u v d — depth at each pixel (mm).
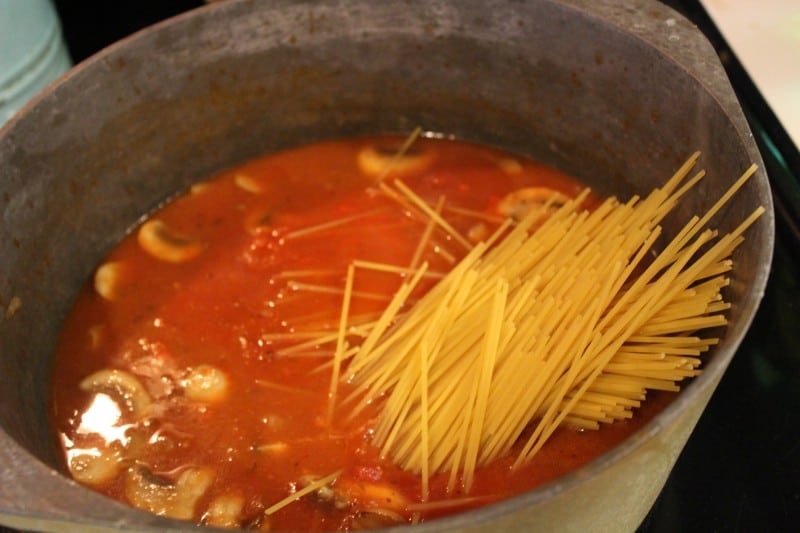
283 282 659
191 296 657
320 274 661
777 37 699
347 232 680
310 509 576
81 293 670
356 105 724
